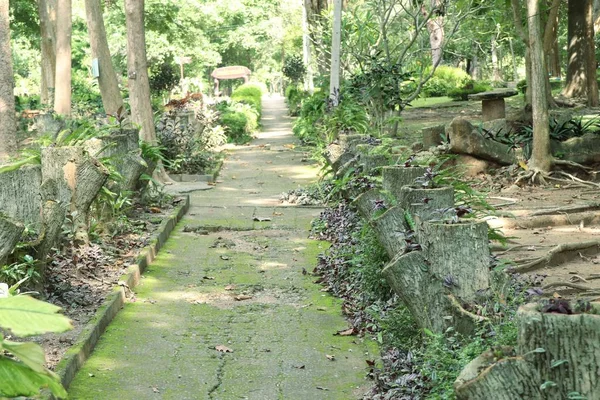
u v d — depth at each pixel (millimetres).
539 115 13766
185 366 6070
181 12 44938
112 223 9828
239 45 67750
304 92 41281
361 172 9109
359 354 6336
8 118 15211
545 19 22219
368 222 6758
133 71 16156
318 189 13484
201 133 21828
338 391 5609
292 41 61156
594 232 9898
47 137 10148
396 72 18266
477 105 31344
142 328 6941
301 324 7117
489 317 4852
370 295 7277
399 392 5012
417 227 5773
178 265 9281
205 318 7289
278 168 18672
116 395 5473
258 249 10172
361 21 21156
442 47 19500
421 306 5320
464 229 5156
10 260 6969
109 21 44906
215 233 11258
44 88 34594
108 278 8070
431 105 32062
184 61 46969
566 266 8281
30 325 2381
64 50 22344
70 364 5699
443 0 19000
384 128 18531
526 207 11328
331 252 9109
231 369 6031
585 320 3186
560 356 3221
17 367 2379
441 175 7762
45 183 7512
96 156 9859
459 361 4613
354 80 18250
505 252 8625
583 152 14203
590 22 28062
